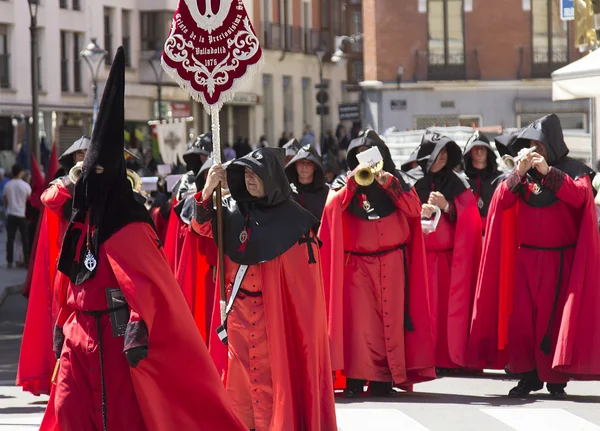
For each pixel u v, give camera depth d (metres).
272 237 9.82
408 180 13.19
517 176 13.01
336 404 12.68
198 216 10.15
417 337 13.22
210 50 10.69
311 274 9.90
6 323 21.19
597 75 18.58
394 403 12.70
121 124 8.33
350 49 80.06
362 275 13.14
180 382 8.50
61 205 11.95
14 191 30.38
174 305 8.38
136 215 8.37
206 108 10.73
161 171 25.55
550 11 53.06
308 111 73.50
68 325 8.52
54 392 9.07
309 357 9.80
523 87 53.19
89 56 46.41
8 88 53.38
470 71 53.22
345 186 13.02
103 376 8.27
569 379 13.07
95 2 58.78
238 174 9.93
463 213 14.73
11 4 53.50
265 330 9.88
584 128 52.56
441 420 11.62
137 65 61.84
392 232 13.10
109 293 8.33
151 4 61.84
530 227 13.00
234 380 10.01
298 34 72.00
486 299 13.86
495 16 53.12
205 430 8.62
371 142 13.35
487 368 14.12
